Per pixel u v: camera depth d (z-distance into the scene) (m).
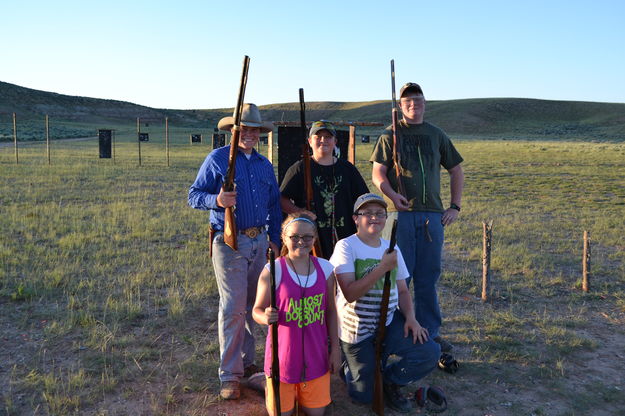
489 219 13.17
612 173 27.31
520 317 5.84
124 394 3.89
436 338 4.70
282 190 4.36
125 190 16.97
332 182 4.26
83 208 12.81
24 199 13.98
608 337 5.31
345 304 3.81
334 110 157.88
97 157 31.88
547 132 109.56
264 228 4.07
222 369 3.91
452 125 121.12
